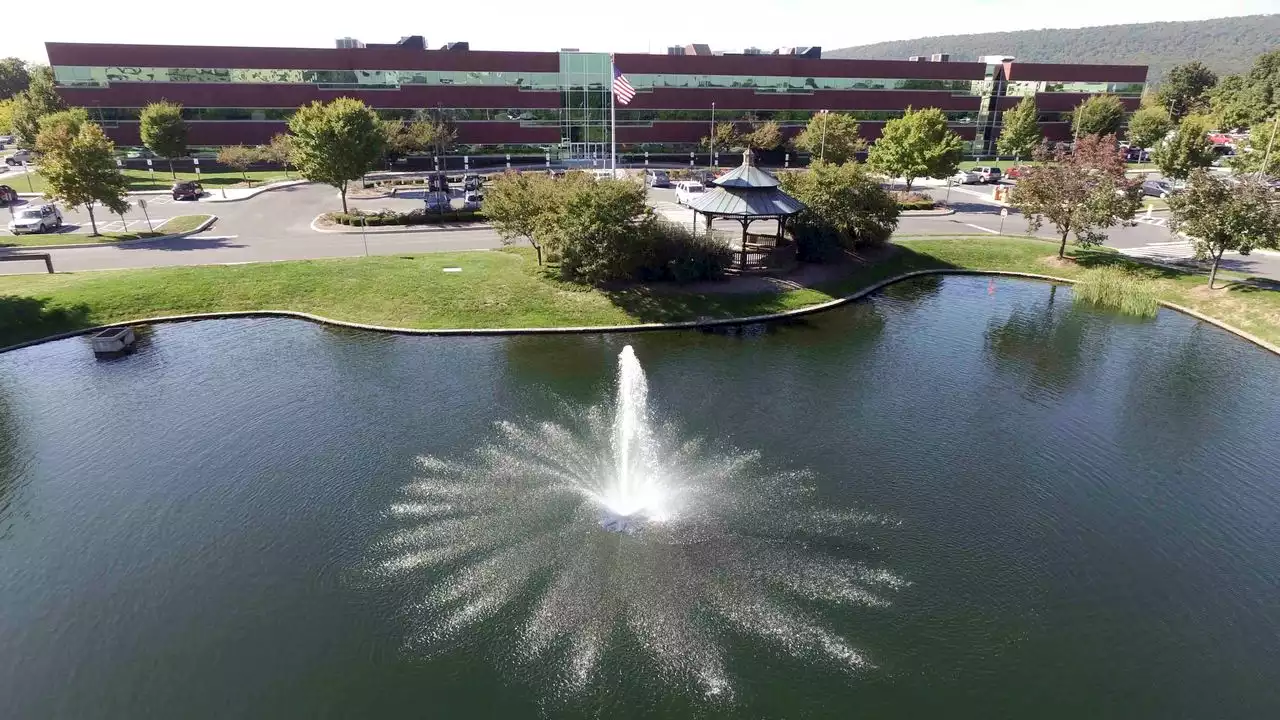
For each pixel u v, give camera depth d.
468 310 28.72
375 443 19.00
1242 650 12.46
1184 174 59.00
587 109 76.12
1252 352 25.92
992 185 69.25
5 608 13.23
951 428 20.12
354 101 46.25
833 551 14.81
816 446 19.11
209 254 36.72
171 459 18.22
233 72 67.06
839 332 27.89
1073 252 38.91
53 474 17.58
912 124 55.69
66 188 38.22
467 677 11.78
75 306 28.12
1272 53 122.25
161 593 13.61
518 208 31.69
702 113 78.50
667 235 31.95
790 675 11.84
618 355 25.30
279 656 12.19
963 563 14.51
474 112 73.50
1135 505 16.58
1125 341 27.08
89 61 64.38
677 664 12.03
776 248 34.34
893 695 11.51
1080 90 87.50
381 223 44.94
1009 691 11.59
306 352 25.38
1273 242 29.22
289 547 14.88
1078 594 13.70
